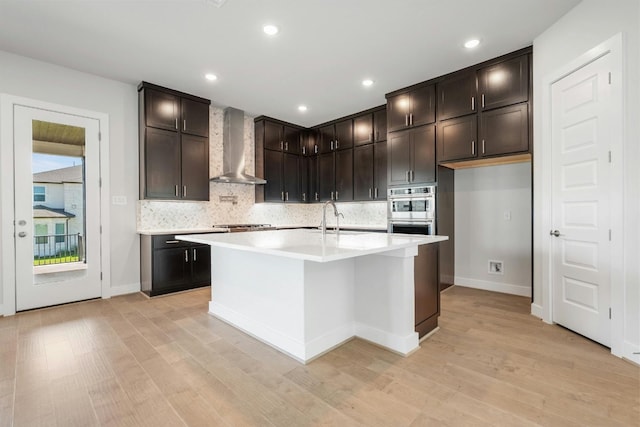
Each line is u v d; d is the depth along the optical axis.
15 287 3.23
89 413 1.62
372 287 2.46
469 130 3.60
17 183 3.26
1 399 1.73
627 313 2.16
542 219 2.94
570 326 2.66
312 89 4.23
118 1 2.43
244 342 2.50
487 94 3.46
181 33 2.88
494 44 3.13
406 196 4.17
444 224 4.08
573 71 2.59
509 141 3.30
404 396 1.75
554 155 2.81
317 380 1.92
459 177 4.32
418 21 2.73
